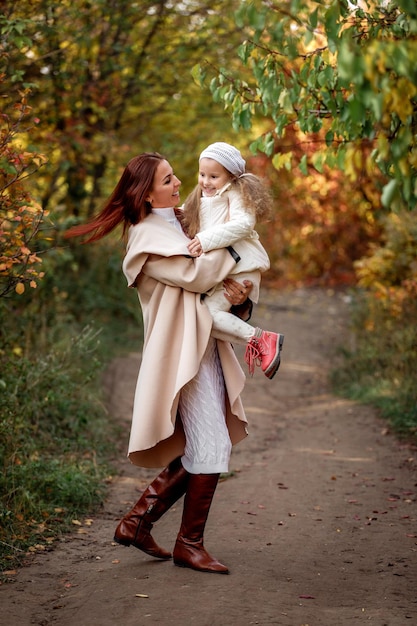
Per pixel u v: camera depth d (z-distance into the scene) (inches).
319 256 711.1
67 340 299.6
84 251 450.3
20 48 218.2
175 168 557.6
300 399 352.2
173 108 501.0
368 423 285.0
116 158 434.3
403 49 100.7
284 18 130.9
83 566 153.0
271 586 140.5
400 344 325.7
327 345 479.2
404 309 350.0
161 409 142.6
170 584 139.7
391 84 104.1
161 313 145.3
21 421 209.8
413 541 168.6
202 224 147.3
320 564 154.3
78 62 373.4
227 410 152.6
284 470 228.8
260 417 311.9
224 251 142.8
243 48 155.5
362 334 398.6
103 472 221.8
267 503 195.5
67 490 192.1
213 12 436.1
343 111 145.6
